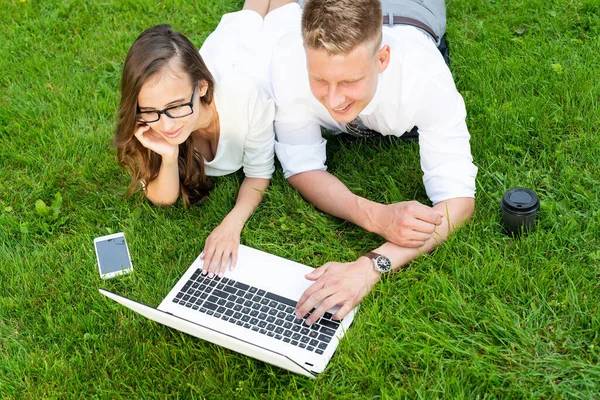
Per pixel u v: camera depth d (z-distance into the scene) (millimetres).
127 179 3334
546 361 2398
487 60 3670
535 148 3219
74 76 3910
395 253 2693
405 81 2734
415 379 2400
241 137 2988
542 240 2783
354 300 2566
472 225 2830
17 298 2836
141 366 2584
